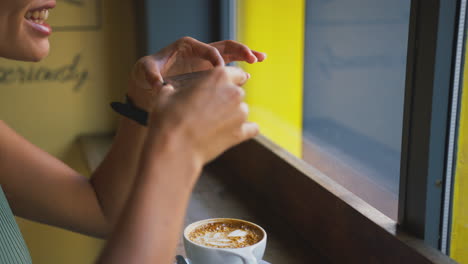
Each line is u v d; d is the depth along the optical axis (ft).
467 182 2.48
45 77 5.72
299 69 4.08
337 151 3.64
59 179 2.71
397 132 3.10
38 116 5.80
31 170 2.68
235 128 1.74
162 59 2.56
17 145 2.69
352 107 3.46
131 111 2.52
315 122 3.91
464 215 2.51
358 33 3.40
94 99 5.92
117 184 2.66
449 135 2.42
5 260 2.23
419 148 2.47
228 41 2.68
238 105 1.72
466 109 2.40
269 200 3.77
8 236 2.29
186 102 1.70
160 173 1.68
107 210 2.68
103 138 5.85
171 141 1.68
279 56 4.35
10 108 5.70
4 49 2.26
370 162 3.28
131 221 1.68
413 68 2.46
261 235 2.58
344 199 2.87
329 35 3.68
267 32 4.53
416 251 2.39
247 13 4.90
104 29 5.77
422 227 2.48
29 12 2.24
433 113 2.38
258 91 4.85
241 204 3.75
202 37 5.37
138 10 5.56
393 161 3.12
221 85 1.72
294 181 3.35
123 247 1.67
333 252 2.98
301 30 4.00
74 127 5.93
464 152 2.44
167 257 1.71
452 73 2.36
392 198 2.97
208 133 1.70
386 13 3.15
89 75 5.84
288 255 3.06
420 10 2.38
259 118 4.87
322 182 3.09
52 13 5.56
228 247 2.47
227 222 2.72
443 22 2.30
